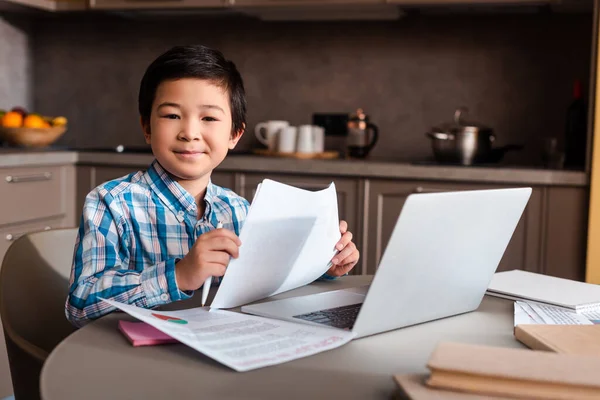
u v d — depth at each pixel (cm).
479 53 310
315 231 108
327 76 329
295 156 296
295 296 115
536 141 305
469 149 268
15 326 111
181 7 305
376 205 270
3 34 344
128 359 78
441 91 315
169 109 116
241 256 97
